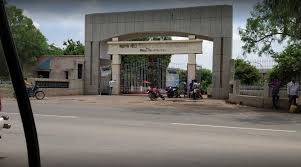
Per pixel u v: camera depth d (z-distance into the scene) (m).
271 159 7.34
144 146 8.54
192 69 29.95
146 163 6.76
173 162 6.88
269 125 13.81
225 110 19.92
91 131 10.85
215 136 10.48
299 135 11.23
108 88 33.34
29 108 1.63
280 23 21.30
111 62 33.53
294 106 19.61
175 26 30.56
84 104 21.55
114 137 9.80
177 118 15.35
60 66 37.00
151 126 12.41
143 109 19.20
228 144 9.10
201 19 29.77
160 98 29.02
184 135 10.48
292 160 7.27
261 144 9.26
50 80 29.98
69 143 8.79
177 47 30.31
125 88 33.94
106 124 12.66
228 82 28.98
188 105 22.59
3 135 9.70
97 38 33.22
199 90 28.61
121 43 32.12
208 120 14.97
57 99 25.72
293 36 21.59
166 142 9.16
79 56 36.53
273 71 27.38
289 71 26.41
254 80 35.97
